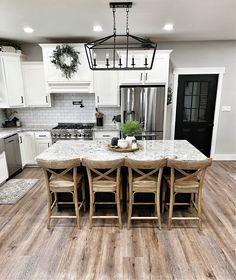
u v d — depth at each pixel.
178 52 4.69
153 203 2.87
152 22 3.24
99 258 2.18
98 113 4.91
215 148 5.21
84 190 2.90
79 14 2.86
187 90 4.92
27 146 4.65
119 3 2.48
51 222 2.78
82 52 4.38
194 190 2.51
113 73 4.52
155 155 2.62
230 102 4.94
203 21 3.20
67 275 1.98
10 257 2.20
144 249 2.30
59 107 5.09
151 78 4.41
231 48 4.63
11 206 3.18
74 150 2.88
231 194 3.49
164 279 1.93
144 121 4.45
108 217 2.63
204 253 2.24
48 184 2.53
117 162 2.33
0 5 2.52
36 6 2.56
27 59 4.82
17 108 5.05
